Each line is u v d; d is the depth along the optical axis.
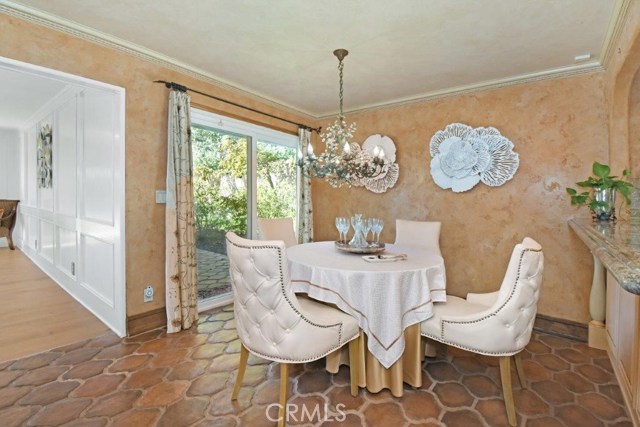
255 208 3.73
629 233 1.75
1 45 1.91
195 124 3.11
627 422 1.62
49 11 1.99
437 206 3.39
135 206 2.54
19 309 3.08
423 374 2.08
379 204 3.82
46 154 4.22
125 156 2.47
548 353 2.38
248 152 3.68
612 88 2.35
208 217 3.31
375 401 1.79
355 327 1.81
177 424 1.58
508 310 1.63
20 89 3.40
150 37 2.30
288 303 1.56
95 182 2.87
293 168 4.26
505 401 1.64
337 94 3.45
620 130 2.37
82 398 1.77
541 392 1.88
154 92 2.63
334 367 2.03
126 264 2.51
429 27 2.13
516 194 2.95
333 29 2.17
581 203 2.42
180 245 2.70
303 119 4.21
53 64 2.10
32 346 2.36
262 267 1.54
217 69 2.84
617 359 1.97
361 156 2.48
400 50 2.45
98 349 2.33
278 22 2.09
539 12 1.95
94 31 2.21
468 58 2.57
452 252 3.30
